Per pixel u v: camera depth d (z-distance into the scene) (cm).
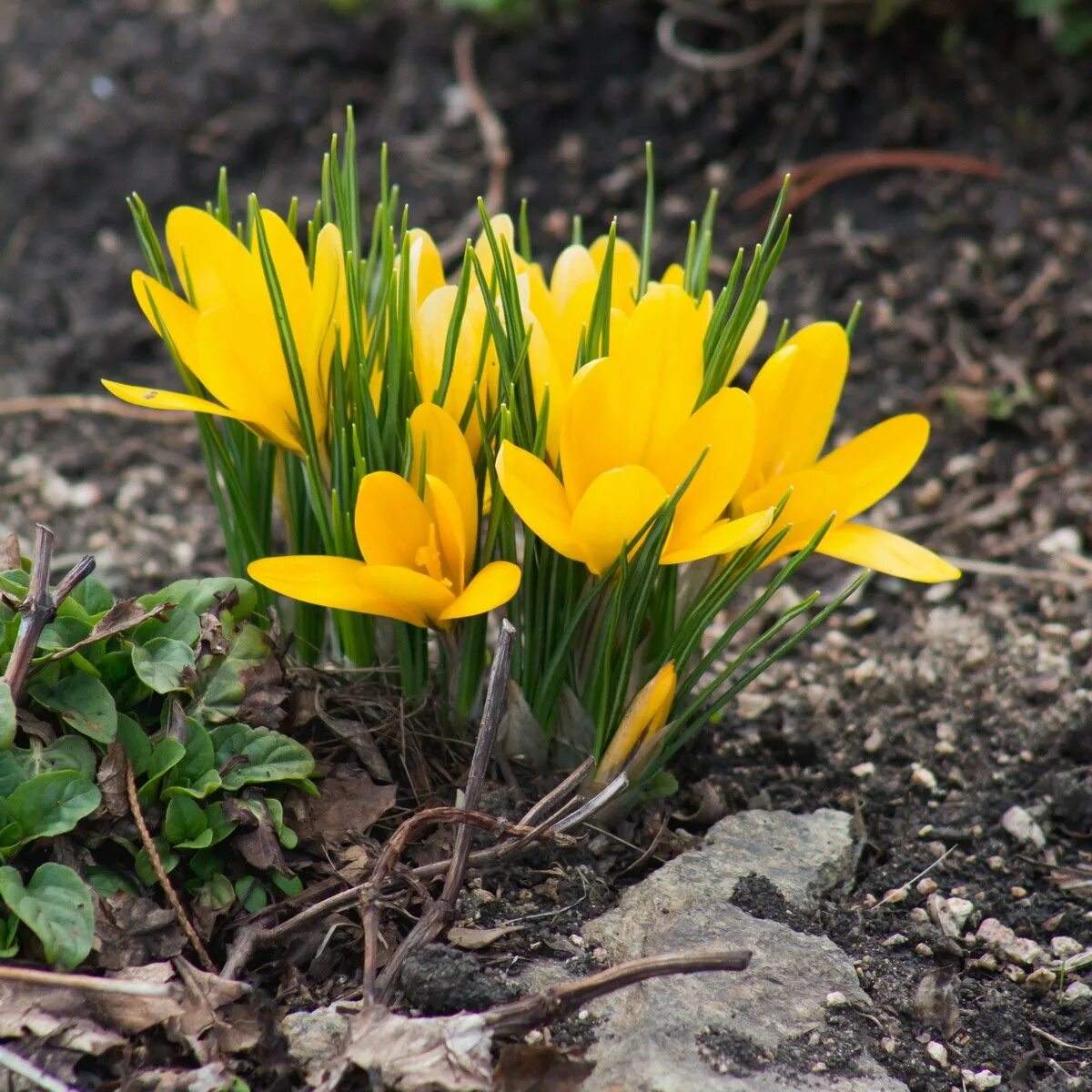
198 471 152
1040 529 146
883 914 131
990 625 142
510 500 126
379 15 191
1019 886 132
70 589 127
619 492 126
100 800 126
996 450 150
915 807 135
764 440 129
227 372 128
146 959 126
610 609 129
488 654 133
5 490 150
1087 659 140
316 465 129
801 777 135
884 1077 126
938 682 139
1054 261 158
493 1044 125
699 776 134
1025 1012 129
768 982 127
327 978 127
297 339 129
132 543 147
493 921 128
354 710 131
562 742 131
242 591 130
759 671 129
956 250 162
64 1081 124
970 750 137
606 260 127
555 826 127
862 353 154
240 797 128
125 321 166
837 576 146
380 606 128
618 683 129
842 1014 127
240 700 129
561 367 129
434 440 128
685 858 130
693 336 127
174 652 128
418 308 130
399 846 127
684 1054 125
